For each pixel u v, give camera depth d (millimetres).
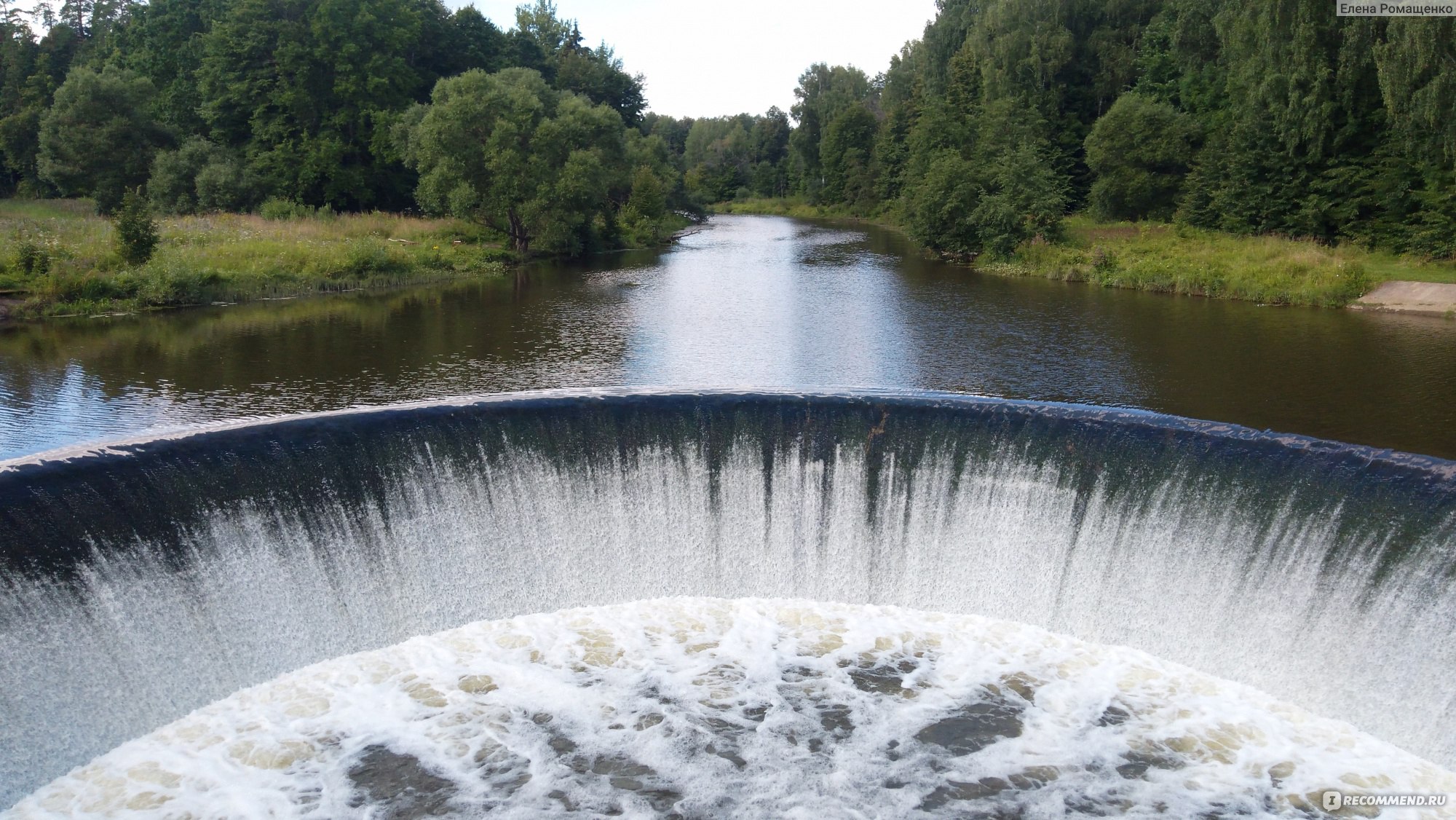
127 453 11703
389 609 13742
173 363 25688
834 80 139875
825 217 111812
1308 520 12008
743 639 13961
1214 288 40094
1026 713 12195
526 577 14625
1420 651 11289
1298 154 50219
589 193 56938
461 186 53750
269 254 40344
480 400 14297
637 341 30141
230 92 65625
